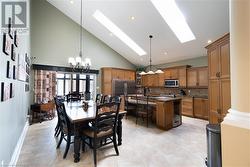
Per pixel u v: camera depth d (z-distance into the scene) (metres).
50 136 3.45
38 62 5.45
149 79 7.63
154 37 5.46
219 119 2.56
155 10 4.26
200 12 3.76
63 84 6.36
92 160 2.38
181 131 3.89
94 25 6.20
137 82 8.22
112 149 2.78
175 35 5.02
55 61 5.84
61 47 6.02
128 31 5.63
